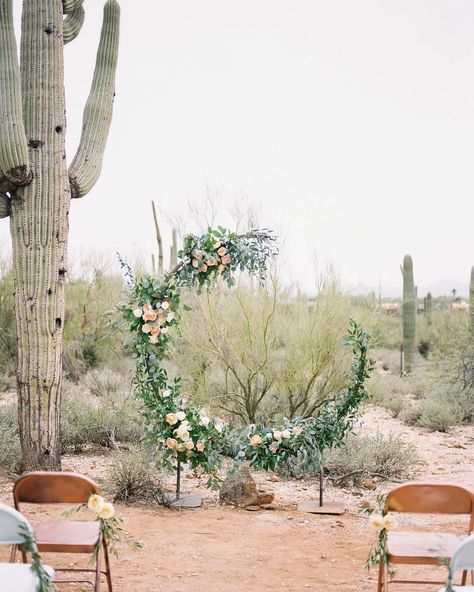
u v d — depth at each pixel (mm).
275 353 9055
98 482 7496
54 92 7637
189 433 6934
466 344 13930
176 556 5309
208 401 9086
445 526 6484
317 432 6969
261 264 7379
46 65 7613
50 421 7602
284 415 9078
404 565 5266
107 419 9609
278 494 7582
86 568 4973
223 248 7223
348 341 7059
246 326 8883
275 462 6902
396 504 3773
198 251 7215
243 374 9164
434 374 14539
